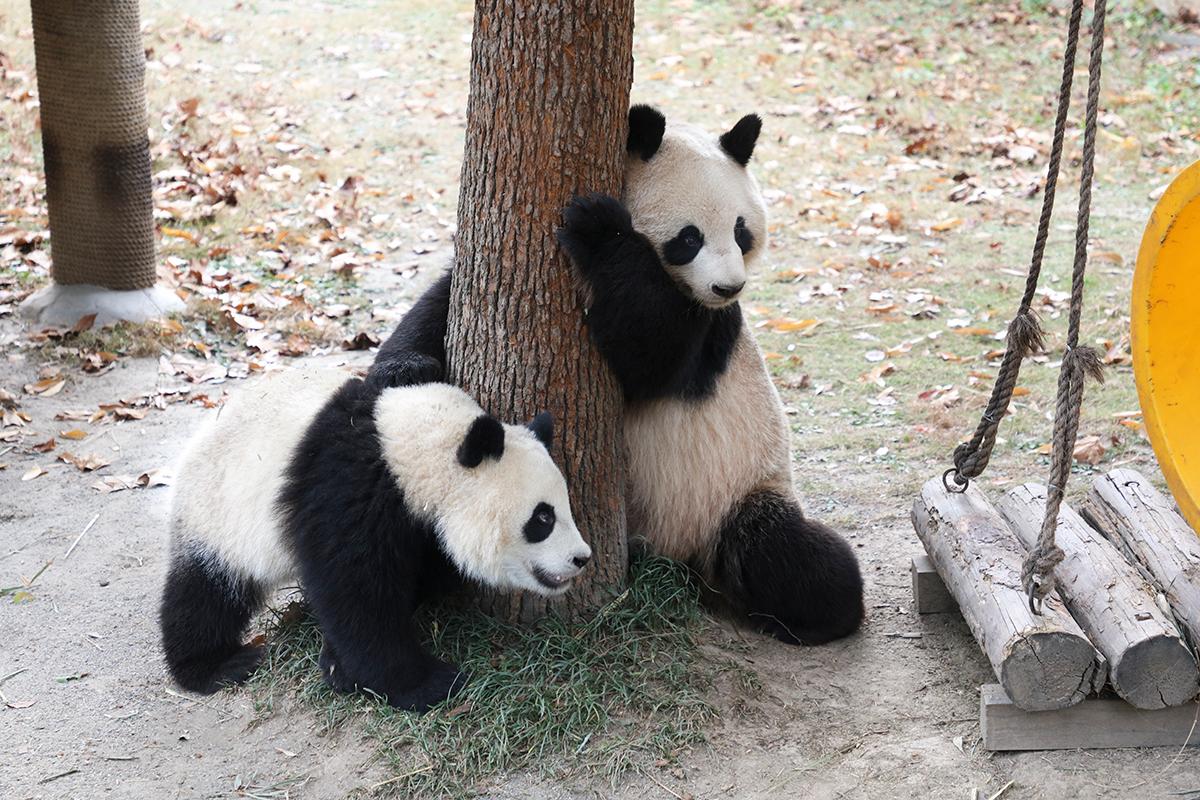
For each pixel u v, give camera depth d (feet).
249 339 25.30
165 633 14.84
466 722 13.50
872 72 41.47
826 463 21.02
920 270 28.50
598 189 14.01
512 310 14.21
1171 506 15.51
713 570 16.33
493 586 14.26
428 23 45.60
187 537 14.60
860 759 13.38
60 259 25.86
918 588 16.34
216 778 13.23
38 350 24.59
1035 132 36.68
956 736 13.76
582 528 14.85
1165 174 34.04
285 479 13.71
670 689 14.19
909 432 21.88
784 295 27.66
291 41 43.27
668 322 14.30
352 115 37.83
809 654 15.62
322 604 13.41
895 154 35.65
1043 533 12.79
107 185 25.22
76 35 24.13
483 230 14.15
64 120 24.80
